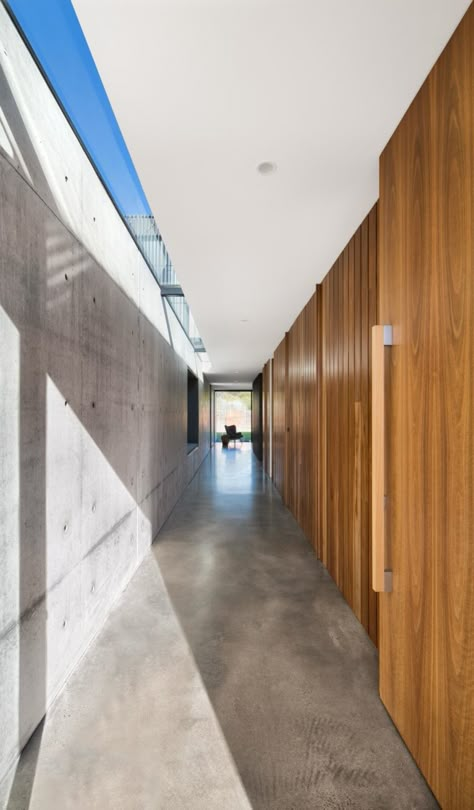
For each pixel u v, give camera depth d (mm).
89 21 1370
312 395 4473
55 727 1834
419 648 1604
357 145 2012
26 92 1806
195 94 1681
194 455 9445
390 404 1901
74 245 2328
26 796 1502
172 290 5191
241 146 2020
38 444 1881
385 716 1923
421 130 1622
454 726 1358
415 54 1482
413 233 1684
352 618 2859
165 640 2557
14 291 1690
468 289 1287
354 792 1531
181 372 7125
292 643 2537
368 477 2676
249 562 3926
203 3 1307
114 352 3086
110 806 1467
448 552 1393
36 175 1888
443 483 1426
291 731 1826
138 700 2016
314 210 2650
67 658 2168
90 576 2531
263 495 7238
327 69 1557
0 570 1571
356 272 2930
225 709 1960
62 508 2131
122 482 3277
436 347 1481
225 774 1604
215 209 2633
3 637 1581
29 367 1809
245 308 5086
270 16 1355
